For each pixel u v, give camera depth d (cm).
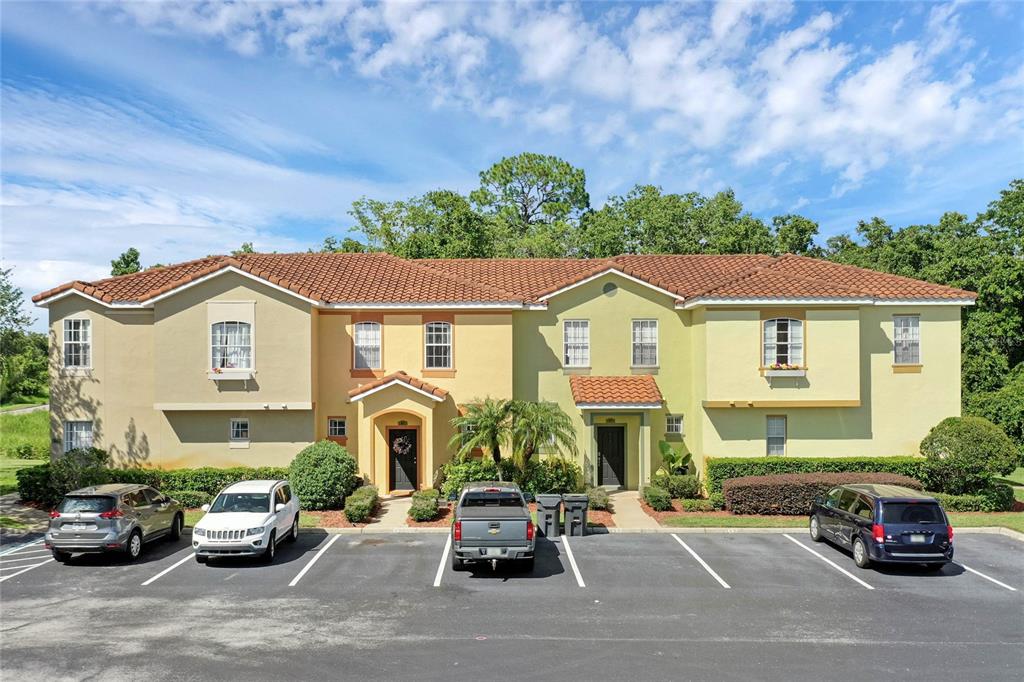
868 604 1419
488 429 2281
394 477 2523
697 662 1135
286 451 2478
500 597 1448
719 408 2448
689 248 4844
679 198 5141
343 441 2548
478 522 1564
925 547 1593
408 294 2558
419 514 2070
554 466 2414
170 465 2473
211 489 2362
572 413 2600
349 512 2058
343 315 2552
